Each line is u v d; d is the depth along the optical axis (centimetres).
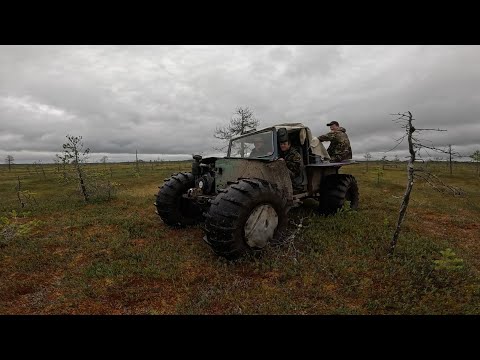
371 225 556
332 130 773
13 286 358
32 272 404
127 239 522
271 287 332
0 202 1172
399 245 443
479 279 344
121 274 377
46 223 674
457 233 594
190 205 580
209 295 320
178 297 325
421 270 360
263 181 414
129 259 426
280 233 425
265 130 546
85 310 303
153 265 396
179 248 468
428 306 287
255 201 386
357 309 285
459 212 817
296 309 288
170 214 558
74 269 409
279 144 525
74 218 722
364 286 324
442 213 773
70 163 977
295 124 579
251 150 577
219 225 370
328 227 531
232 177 478
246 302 303
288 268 369
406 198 399
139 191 1434
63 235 568
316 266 375
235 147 621
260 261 387
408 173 396
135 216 707
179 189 563
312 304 298
